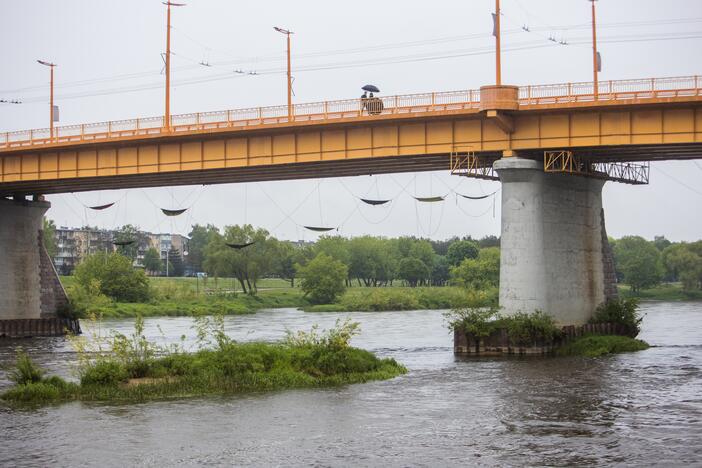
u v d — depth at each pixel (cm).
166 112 12031
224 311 7938
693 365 8094
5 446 5106
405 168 11100
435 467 4619
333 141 10125
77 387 6744
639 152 9719
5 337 13238
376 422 5669
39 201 14200
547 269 9281
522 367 8106
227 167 10831
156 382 6906
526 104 9038
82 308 14712
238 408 6119
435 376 7619
